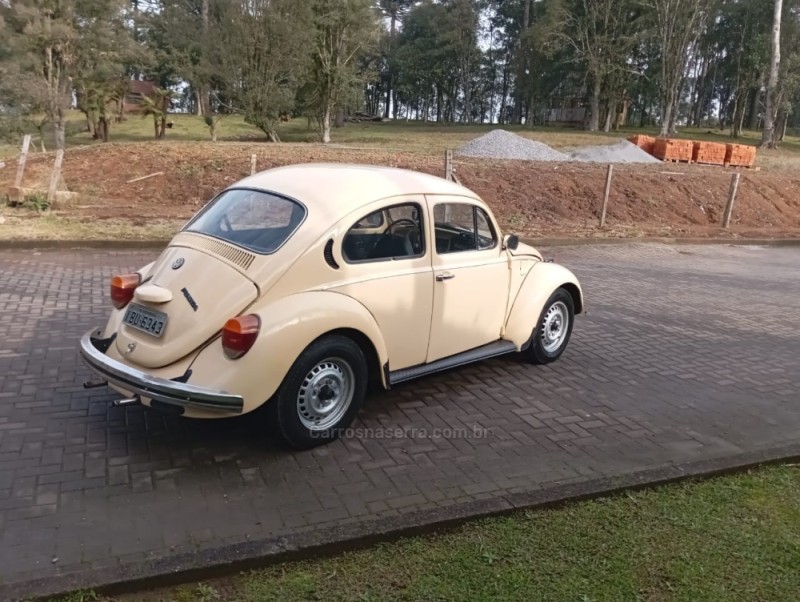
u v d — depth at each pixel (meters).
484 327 5.48
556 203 17.80
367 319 4.32
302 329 3.95
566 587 3.08
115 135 35.12
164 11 38.31
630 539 3.50
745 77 54.62
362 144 28.05
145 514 3.47
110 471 3.89
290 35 28.17
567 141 32.72
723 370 6.56
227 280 4.00
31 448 4.10
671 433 4.96
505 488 3.96
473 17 63.31
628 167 22.58
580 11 48.25
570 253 13.34
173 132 36.91
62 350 5.84
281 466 4.06
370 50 32.97
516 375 6.02
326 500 3.71
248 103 28.97
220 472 3.95
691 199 19.97
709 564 3.33
